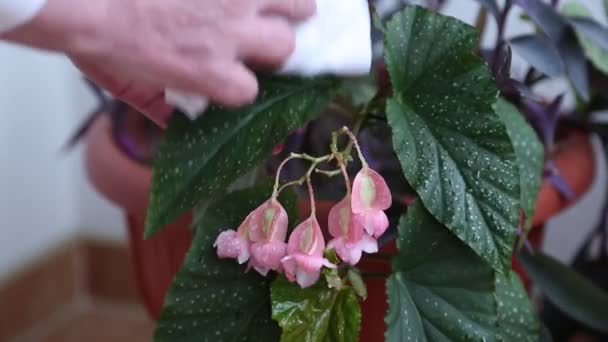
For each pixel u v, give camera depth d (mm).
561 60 1086
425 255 991
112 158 1189
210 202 1023
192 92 931
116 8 899
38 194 1683
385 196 955
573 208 1382
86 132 1346
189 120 985
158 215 982
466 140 971
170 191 982
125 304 1814
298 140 1085
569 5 1184
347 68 970
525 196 1046
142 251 1227
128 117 1279
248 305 995
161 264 1200
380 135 1094
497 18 1100
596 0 1291
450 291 990
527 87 1104
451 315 986
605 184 1350
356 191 952
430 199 964
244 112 983
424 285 991
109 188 1177
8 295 1632
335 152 966
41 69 1633
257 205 993
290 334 967
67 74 1710
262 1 926
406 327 978
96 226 1789
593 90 1198
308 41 956
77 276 1822
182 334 993
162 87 958
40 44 914
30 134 1630
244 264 993
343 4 965
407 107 983
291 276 947
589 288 1106
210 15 909
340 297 975
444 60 979
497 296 1025
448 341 983
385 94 1022
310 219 950
